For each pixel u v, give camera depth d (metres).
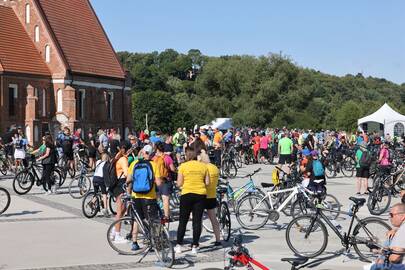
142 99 90.00
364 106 110.38
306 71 85.31
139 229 12.66
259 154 41.28
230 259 9.58
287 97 83.12
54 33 54.28
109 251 12.66
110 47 63.09
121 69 62.34
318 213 12.42
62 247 13.04
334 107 111.69
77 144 30.64
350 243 12.05
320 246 12.32
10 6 54.00
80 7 61.91
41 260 11.79
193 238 12.42
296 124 79.50
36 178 23.17
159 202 15.08
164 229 11.48
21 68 50.22
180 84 123.12
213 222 13.16
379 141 30.25
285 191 15.57
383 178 18.88
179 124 88.81
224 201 14.24
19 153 29.25
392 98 144.12
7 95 48.72
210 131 37.41
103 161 17.25
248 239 14.21
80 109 55.16
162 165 13.72
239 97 85.12
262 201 15.57
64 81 52.69
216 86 88.69
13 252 12.51
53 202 20.42
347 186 26.50
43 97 52.25
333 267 11.55
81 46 57.91
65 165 26.53
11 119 48.84
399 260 8.06
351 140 42.16
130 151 14.77
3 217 17.16
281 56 84.75
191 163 12.44
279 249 13.08
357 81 148.88
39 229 15.22
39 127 50.50
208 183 12.49
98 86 57.78
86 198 17.25
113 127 60.16
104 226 15.72
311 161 16.75
